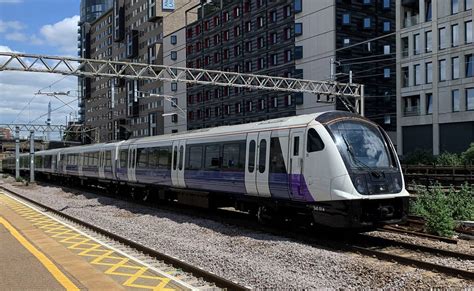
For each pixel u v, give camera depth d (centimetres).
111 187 3016
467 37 4544
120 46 11525
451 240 1244
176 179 2038
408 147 5134
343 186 1227
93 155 3219
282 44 6159
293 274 908
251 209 1666
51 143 9144
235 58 7125
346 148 1268
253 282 855
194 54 8206
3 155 8938
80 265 923
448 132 4712
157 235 1392
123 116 10806
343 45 5600
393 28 6041
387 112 5981
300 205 1374
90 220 1762
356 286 827
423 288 809
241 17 6969
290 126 1402
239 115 7031
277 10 6250
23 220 1691
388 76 5956
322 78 5631
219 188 1742
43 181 4966
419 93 4994
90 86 12975
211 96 7700
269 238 1345
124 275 866
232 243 1273
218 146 1753
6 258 988
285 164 1393
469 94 4525
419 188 1955
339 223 1233
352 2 5694
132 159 2530
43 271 872
